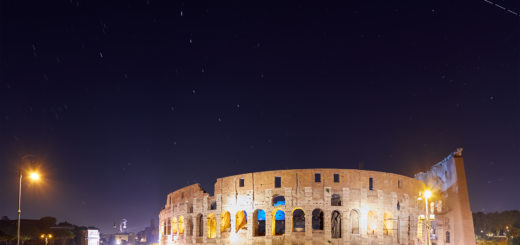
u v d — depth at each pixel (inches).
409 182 4033.0
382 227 3651.6
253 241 3644.2
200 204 4119.1
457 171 4136.3
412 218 3981.3
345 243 3481.8
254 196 3727.9
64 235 6875.0
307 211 3548.2
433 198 4436.5
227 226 4114.2
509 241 5984.3
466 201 4062.5
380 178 3764.8
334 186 3595.0
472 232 3983.8
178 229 4495.6
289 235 3545.8
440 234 4242.1
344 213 3545.8
